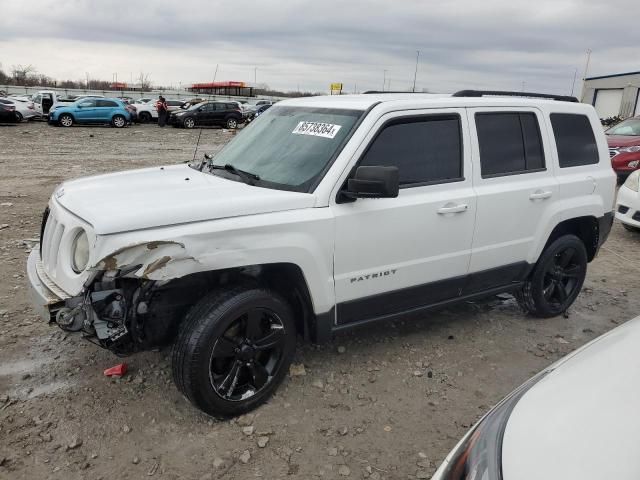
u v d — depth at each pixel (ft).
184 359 10.09
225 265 10.08
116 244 9.28
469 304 17.43
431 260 13.01
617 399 5.86
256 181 12.05
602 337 7.77
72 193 11.41
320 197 11.23
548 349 14.48
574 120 16.02
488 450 5.83
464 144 13.33
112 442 10.16
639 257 23.80
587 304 17.93
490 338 15.02
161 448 10.05
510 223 14.25
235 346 10.69
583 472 4.93
